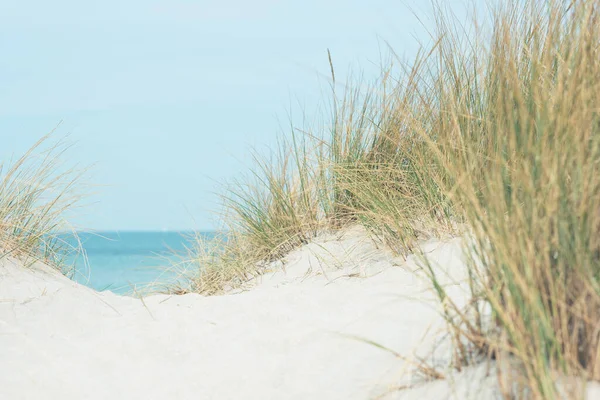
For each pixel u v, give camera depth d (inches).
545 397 62.7
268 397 94.2
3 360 112.0
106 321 133.8
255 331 119.5
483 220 79.2
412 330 100.7
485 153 118.7
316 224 188.1
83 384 105.5
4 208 162.7
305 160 193.0
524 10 120.4
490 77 127.6
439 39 145.9
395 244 147.1
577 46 88.9
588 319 67.7
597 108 81.2
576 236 70.8
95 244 1796.3
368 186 159.5
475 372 76.4
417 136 156.1
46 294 145.8
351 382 90.3
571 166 75.4
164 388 103.0
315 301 130.3
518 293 70.4
